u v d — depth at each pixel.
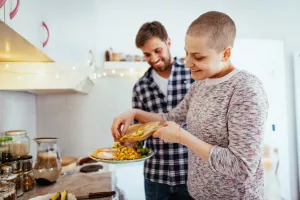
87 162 1.98
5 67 1.45
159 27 1.45
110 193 1.09
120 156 1.10
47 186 1.24
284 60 2.72
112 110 2.43
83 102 2.38
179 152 1.48
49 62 1.48
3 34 0.90
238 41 2.68
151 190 1.55
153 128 1.10
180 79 1.55
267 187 2.74
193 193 0.97
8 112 1.64
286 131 2.72
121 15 2.44
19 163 1.14
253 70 2.83
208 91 0.92
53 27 1.59
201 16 0.82
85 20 2.18
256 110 0.76
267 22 2.68
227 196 0.87
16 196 1.08
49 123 2.32
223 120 0.85
